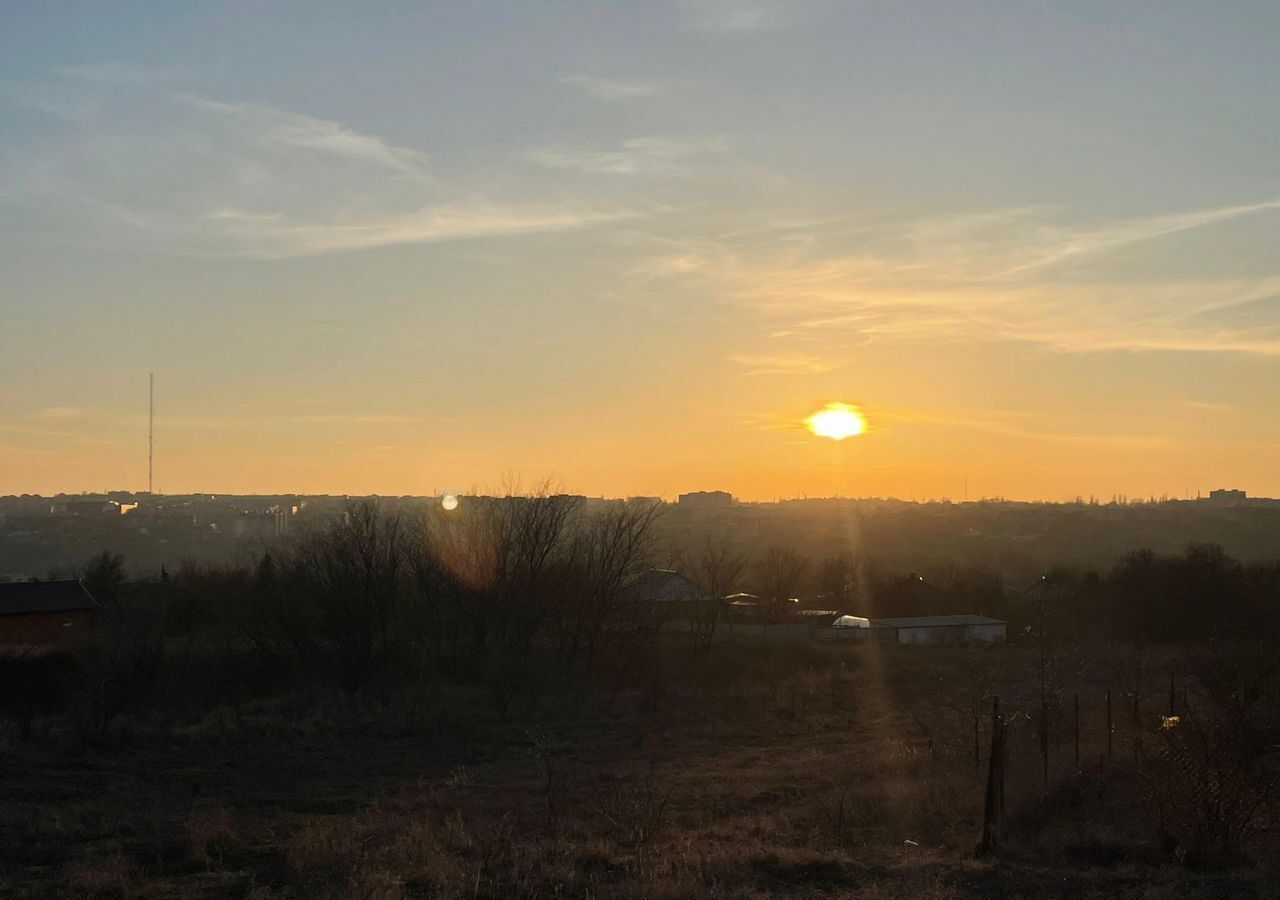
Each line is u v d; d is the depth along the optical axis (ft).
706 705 127.44
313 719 105.50
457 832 48.08
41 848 47.34
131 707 105.29
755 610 242.78
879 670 157.99
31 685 103.14
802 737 105.70
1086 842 46.55
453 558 144.25
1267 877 39.81
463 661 141.90
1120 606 189.57
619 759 89.81
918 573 331.16
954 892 38.50
